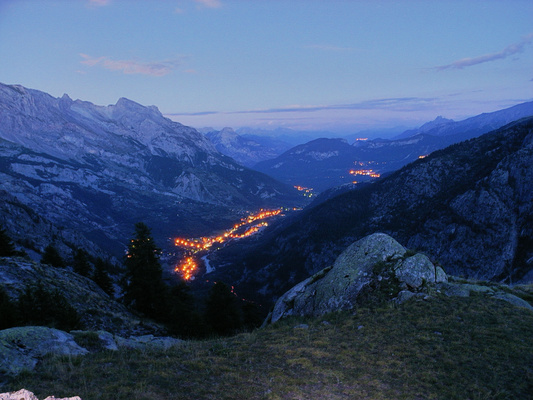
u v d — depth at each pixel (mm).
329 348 14562
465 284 21438
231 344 15477
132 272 39094
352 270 21484
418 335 15445
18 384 9117
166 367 11539
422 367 12703
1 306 16406
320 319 18938
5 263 31781
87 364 11195
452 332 15523
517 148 139500
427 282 20734
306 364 12617
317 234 168500
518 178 115625
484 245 109625
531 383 11625
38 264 36094
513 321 16562
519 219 108625
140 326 29328
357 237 151625
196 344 15688
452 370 12477
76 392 8805
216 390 10000
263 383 10898
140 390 9195
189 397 9336
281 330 17891
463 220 120438
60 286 31438
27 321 17672
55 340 12703
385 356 13742
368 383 11445
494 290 20844
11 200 116500
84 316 26109
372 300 19719
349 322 17562
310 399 10047
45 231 110062
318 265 152625
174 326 34750
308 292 23000
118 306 35031
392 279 20719
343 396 10445
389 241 23031
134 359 12133
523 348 13836
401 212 151625
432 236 126438
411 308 18406
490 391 11125
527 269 96375
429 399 10648
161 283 40344
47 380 9578
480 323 16359
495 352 13672
